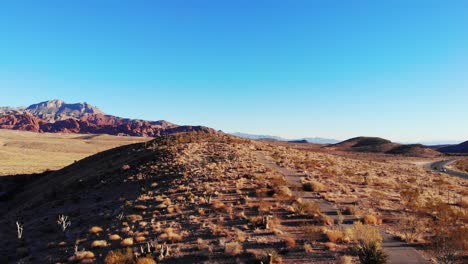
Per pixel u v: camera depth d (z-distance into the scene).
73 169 73.44
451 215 23.45
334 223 21.53
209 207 26.56
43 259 21.50
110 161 64.69
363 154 168.38
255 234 19.89
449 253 15.35
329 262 15.41
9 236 30.05
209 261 16.83
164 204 28.78
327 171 47.25
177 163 47.47
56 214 35.25
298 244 17.89
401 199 30.03
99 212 31.62
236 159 51.16
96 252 20.69
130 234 22.83
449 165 109.56
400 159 137.62
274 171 42.78
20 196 64.38
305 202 25.45
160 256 17.94
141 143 77.19
